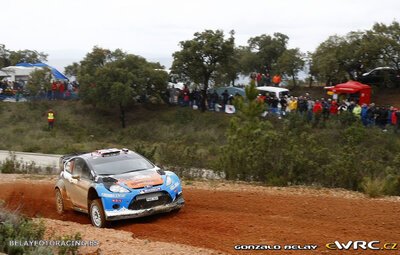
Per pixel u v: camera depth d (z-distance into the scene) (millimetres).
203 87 47844
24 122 47812
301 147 17359
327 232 9625
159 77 47812
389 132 32625
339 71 45250
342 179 15992
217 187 15680
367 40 44375
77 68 56750
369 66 44469
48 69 51875
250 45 54531
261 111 25328
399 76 44250
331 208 11688
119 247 8828
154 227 10578
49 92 51969
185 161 20359
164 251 8484
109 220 10875
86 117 48531
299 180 16469
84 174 12125
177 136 41469
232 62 46875
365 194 14008
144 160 12477
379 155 23031
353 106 36188
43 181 19844
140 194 10984
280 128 34875
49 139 42188
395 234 9445
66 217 13039
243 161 17672
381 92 44188
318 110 36188
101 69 47406
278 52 53375
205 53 45594
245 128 19984
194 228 10320
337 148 21594
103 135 45094
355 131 31453
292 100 37875
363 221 10477
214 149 26906
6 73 53062
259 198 13117
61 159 13820
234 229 10000
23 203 14938
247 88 26078
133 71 47688
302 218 10922
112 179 11312
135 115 47906
